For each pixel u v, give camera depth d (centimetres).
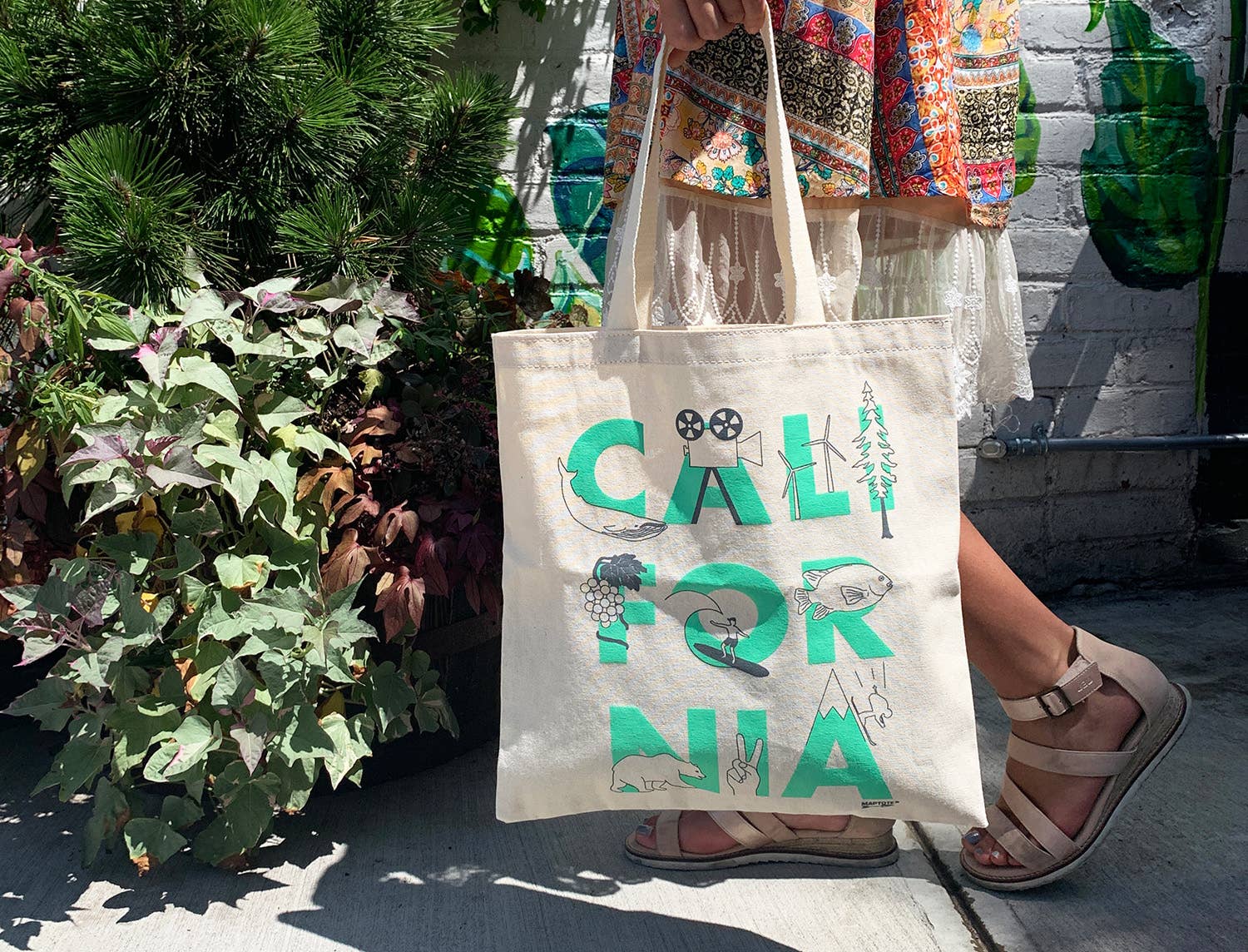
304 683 133
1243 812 152
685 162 116
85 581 126
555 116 230
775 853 141
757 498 102
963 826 102
